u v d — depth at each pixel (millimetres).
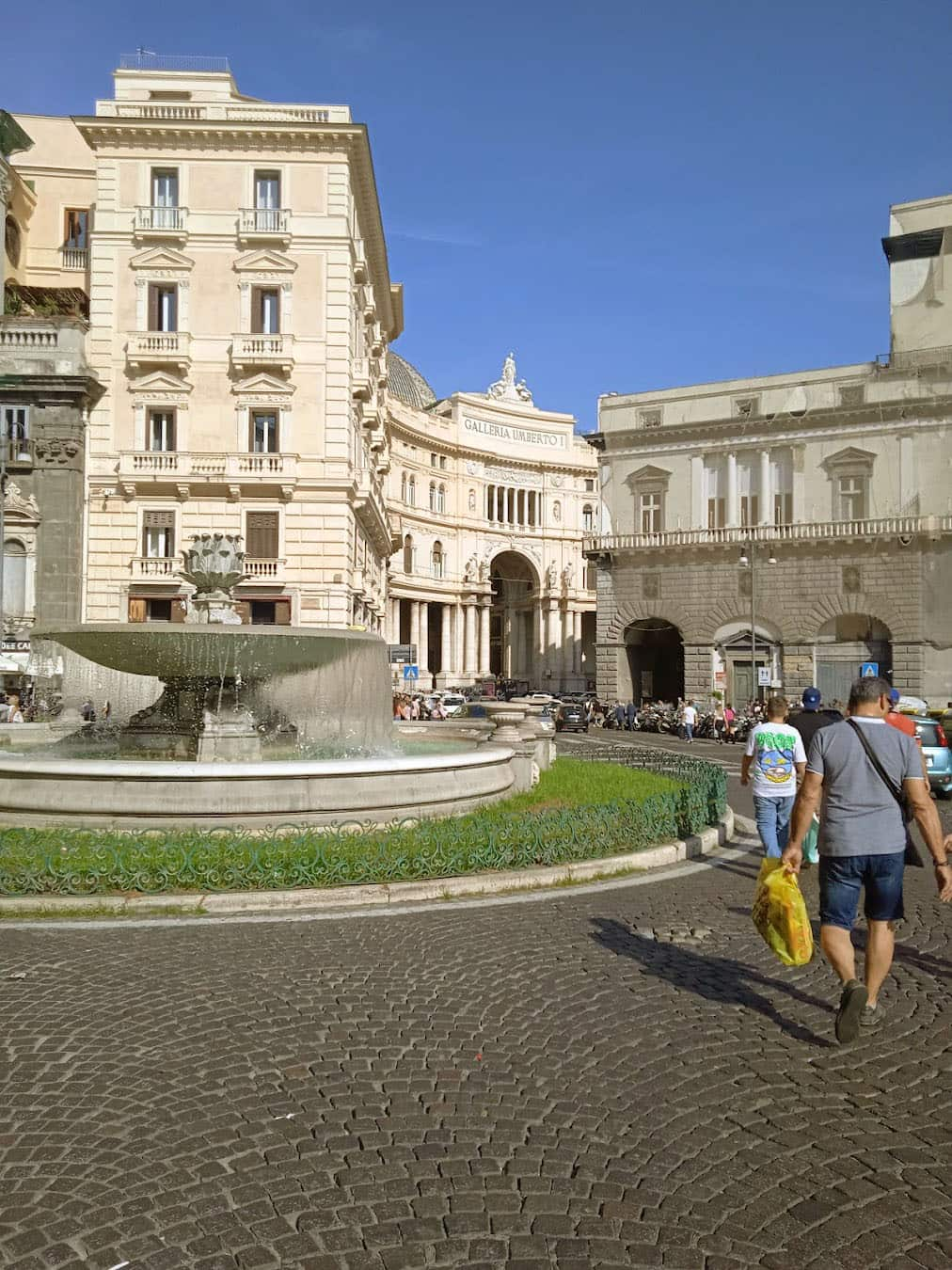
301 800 9930
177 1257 3277
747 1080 4820
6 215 38469
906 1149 4141
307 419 36219
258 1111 4359
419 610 76062
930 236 40312
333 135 35781
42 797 9812
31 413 35531
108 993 5914
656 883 9602
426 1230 3453
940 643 40125
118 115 36469
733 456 44688
